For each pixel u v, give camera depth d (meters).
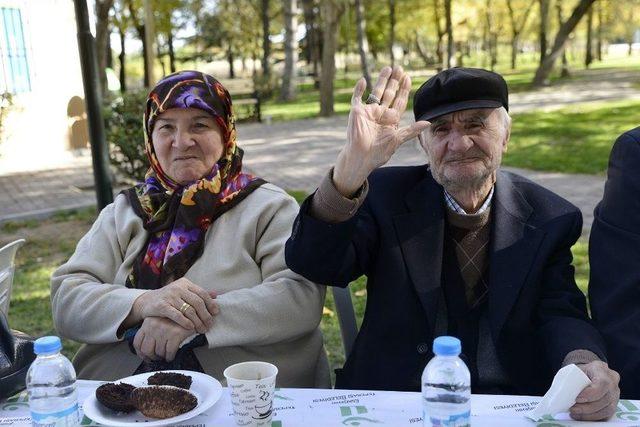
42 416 1.69
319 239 2.17
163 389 1.82
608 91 23.72
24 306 5.56
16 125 12.87
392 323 2.38
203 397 1.88
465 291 2.38
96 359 2.65
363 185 2.14
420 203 2.44
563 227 2.36
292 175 11.29
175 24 36.44
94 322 2.52
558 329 2.21
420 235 2.39
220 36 45.50
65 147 13.76
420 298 2.34
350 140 2.06
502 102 2.30
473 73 2.30
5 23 12.41
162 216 2.77
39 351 1.67
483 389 2.31
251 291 2.53
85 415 1.81
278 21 42.59
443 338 1.58
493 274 2.32
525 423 1.73
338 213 2.14
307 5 36.41
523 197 2.44
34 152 13.30
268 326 2.49
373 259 2.48
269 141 16.05
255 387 1.67
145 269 2.71
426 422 1.58
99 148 6.63
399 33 43.19
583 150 11.99
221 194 2.77
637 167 2.27
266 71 32.22
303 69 43.31
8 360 1.92
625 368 2.12
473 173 2.27
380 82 2.14
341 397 1.90
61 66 13.49
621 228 2.26
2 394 1.90
